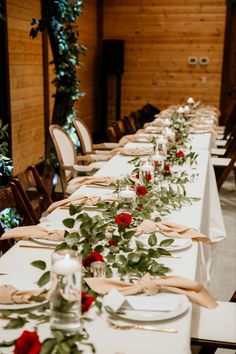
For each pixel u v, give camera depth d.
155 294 1.35
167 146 3.42
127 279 1.47
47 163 4.95
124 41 8.38
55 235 1.79
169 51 8.27
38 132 5.89
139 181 2.41
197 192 2.59
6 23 4.49
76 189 2.79
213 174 3.61
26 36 5.29
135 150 3.72
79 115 7.83
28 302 1.28
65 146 3.88
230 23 7.88
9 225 3.26
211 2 7.88
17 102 5.12
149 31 8.26
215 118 6.37
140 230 1.86
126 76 8.53
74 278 1.12
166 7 8.07
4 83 4.63
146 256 1.53
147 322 1.22
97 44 8.56
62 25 4.76
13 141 5.06
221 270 3.24
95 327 1.20
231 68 8.10
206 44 8.09
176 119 5.06
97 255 1.47
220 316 1.69
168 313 1.25
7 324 1.19
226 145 5.61
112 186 2.64
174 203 2.34
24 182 2.42
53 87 6.40
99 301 1.31
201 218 2.21
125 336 1.16
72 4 4.77
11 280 1.43
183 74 8.32
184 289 1.37
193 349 1.80
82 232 1.59
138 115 6.70
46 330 1.18
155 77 8.44
